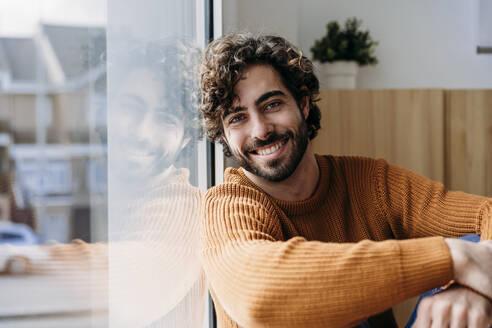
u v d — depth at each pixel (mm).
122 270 724
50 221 545
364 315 699
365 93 1904
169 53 962
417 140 1917
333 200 1141
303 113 1109
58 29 562
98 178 653
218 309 1044
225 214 909
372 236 1126
